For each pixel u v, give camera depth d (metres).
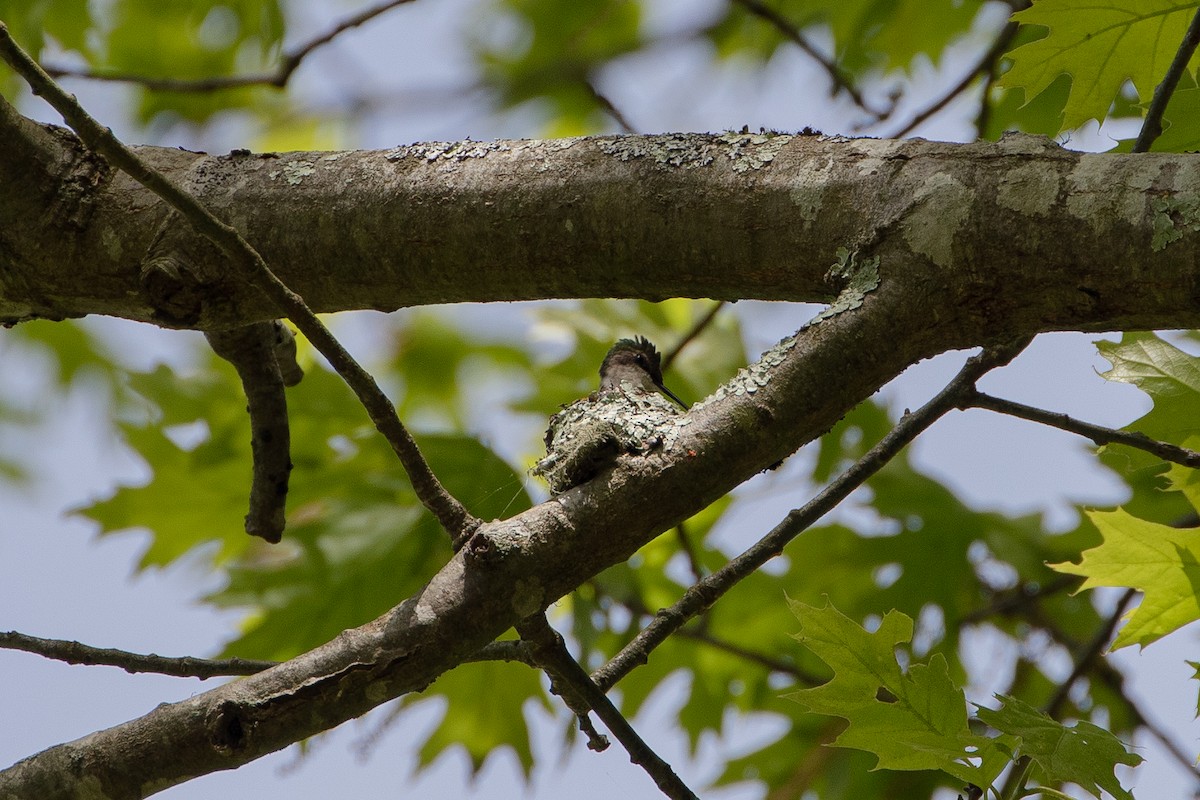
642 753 5.89
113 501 6.75
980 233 5.87
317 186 5.93
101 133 5.84
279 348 6.03
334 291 5.93
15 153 5.92
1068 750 5.89
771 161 5.90
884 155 5.89
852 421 7.55
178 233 5.92
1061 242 5.86
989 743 5.90
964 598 7.55
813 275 5.89
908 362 5.88
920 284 5.88
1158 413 5.97
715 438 5.87
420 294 5.93
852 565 7.51
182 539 6.76
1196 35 5.91
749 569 5.93
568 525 5.86
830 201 5.89
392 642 5.85
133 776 5.85
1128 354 5.98
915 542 7.48
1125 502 7.34
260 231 5.92
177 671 5.90
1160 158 5.87
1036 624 7.34
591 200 5.91
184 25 9.70
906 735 5.91
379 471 6.50
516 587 5.86
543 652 5.88
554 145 5.92
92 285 5.93
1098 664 7.21
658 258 5.90
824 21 8.77
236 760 5.85
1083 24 5.97
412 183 5.92
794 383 5.87
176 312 5.92
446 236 5.91
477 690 6.92
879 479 7.57
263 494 6.03
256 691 5.85
